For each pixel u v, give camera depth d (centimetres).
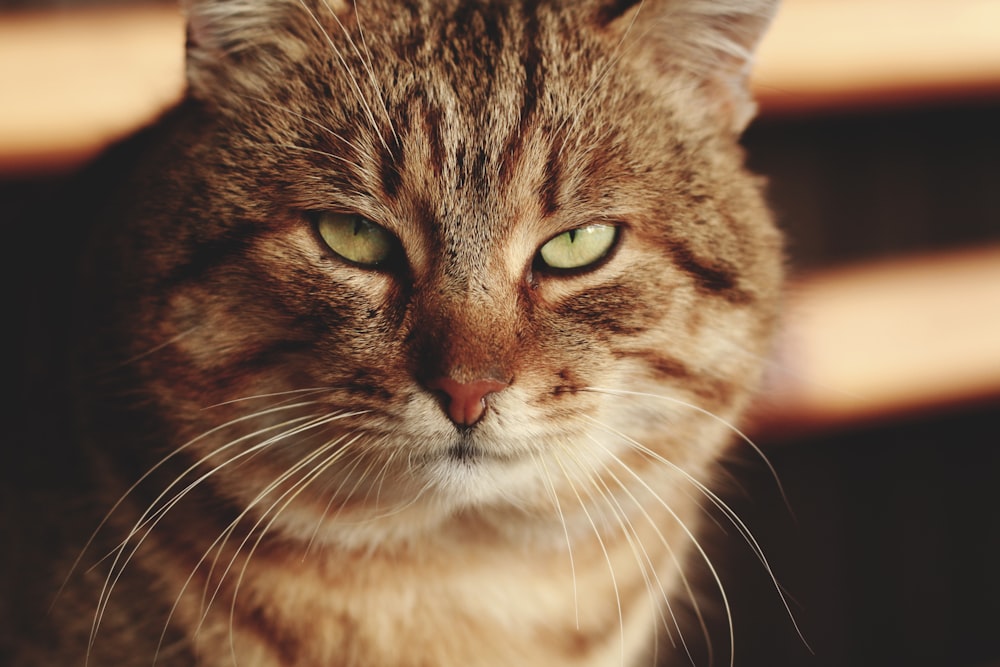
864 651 52
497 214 32
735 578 49
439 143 32
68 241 37
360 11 33
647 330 33
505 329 31
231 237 32
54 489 35
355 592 33
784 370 43
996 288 53
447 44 33
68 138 45
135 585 33
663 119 34
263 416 32
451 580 34
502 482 32
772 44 49
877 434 52
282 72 33
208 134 33
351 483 32
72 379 35
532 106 32
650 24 34
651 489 34
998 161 55
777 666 50
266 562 33
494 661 34
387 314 32
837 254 54
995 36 52
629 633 36
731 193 34
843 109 51
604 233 32
